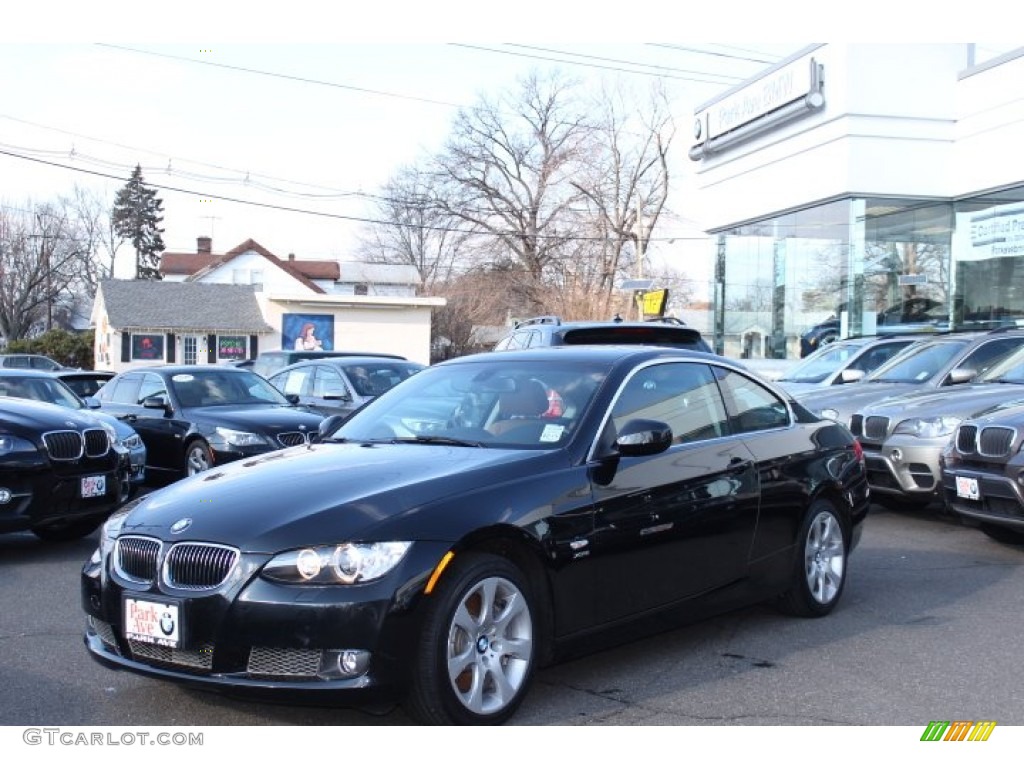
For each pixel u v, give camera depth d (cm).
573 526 476
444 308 5053
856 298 1995
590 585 483
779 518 600
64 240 7144
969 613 644
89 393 1645
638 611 509
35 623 619
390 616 406
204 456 1157
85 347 5444
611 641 500
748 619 633
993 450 782
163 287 4956
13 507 768
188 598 420
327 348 4734
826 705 477
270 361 1819
